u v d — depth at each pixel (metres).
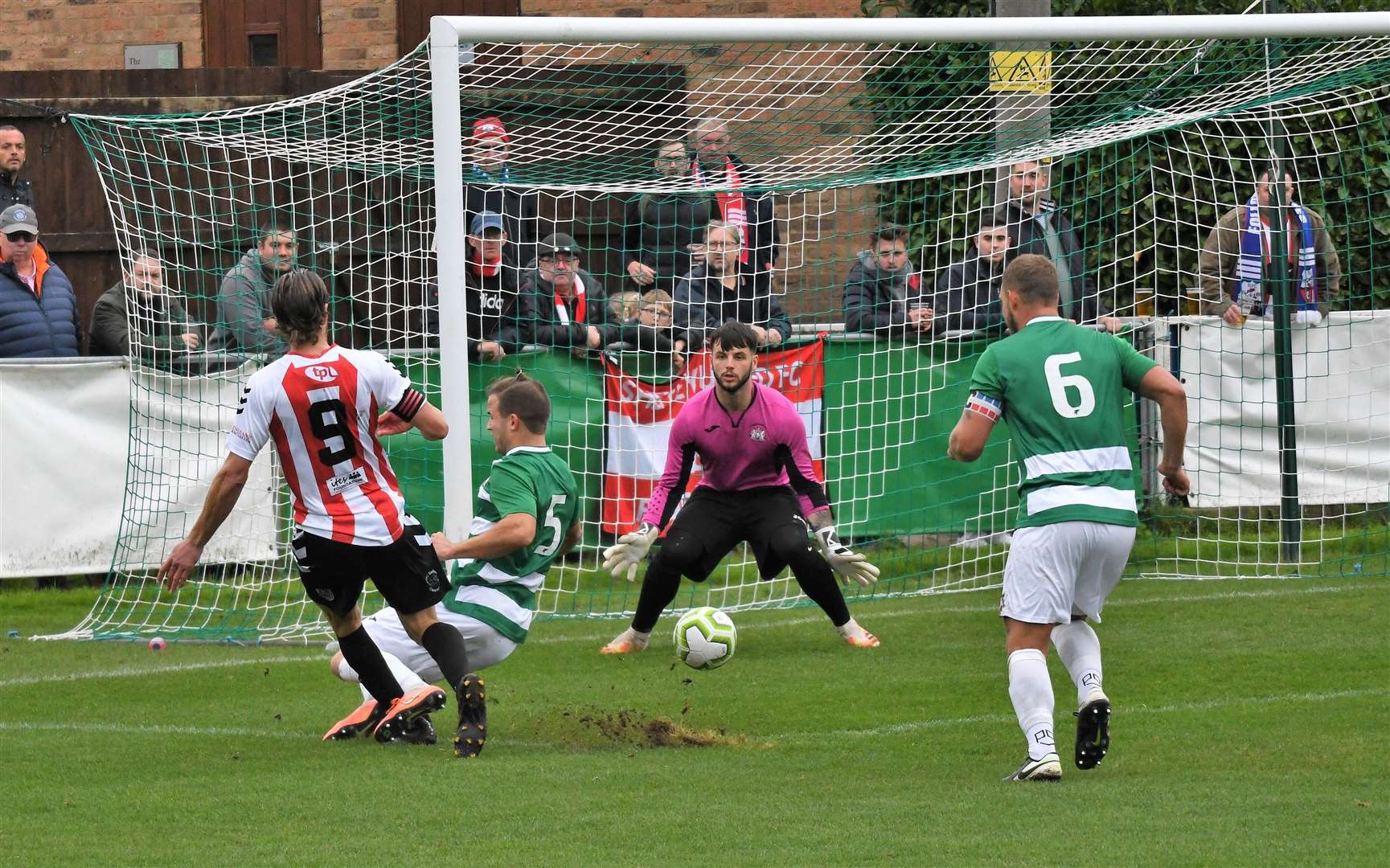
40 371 34.31
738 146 39.69
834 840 15.60
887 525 38.12
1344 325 38.78
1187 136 44.34
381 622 22.34
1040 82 35.91
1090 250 44.09
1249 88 37.06
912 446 38.22
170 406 35.06
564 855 15.12
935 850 15.12
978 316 38.34
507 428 22.02
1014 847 15.20
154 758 20.25
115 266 42.84
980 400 19.11
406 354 36.03
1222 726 21.45
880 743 20.98
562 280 37.00
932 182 44.22
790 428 28.28
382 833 16.08
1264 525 38.62
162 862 15.00
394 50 58.03
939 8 46.94
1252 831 15.71
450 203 28.61
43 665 27.97
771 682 25.58
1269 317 38.41
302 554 20.02
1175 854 14.84
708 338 37.38
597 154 38.09
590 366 36.75
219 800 17.66
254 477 35.06
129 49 59.97
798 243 43.59
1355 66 36.12
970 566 37.06
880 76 39.12
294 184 41.78
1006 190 38.75
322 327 20.03
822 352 37.88
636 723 22.41
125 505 33.31
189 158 42.22
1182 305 45.19
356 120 36.59
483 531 21.62
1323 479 38.94
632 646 28.97
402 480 36.12
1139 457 38.44
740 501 28.84
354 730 21.61
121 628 31.73
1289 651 26.75
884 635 30.03
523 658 28.42
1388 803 16.94
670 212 39.25
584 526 36.91
